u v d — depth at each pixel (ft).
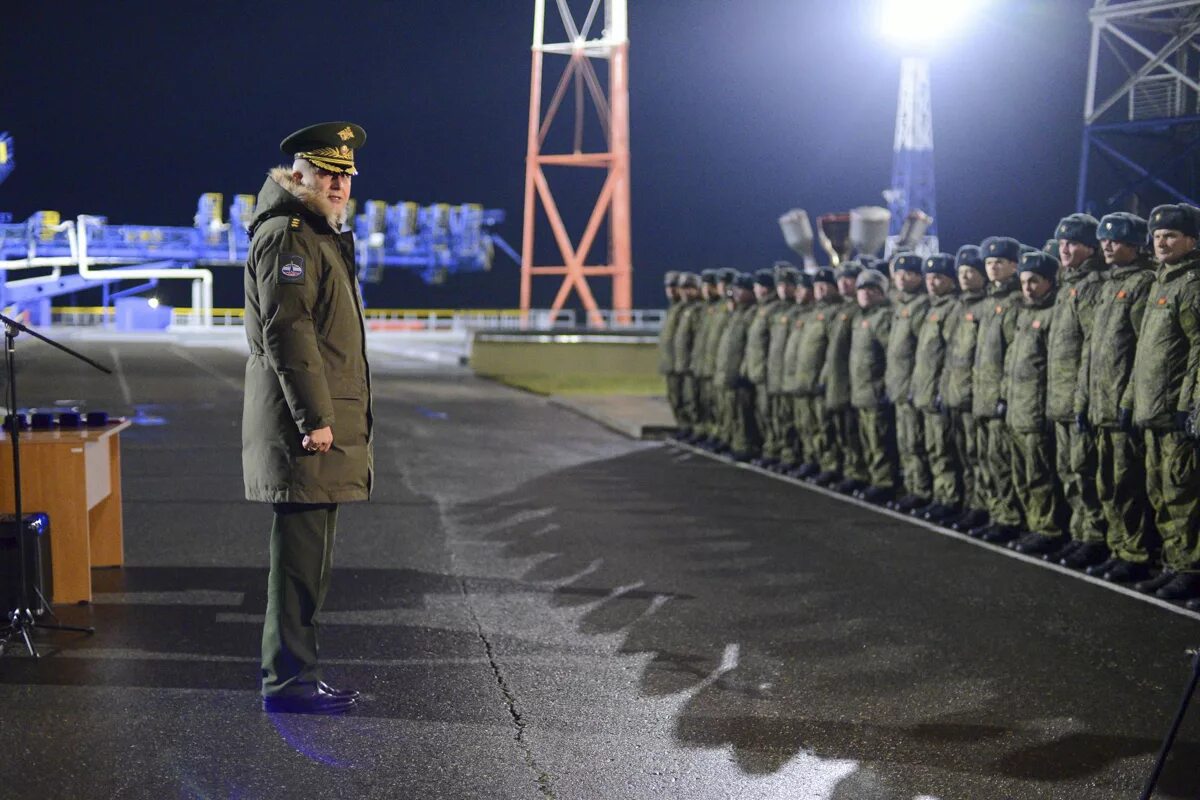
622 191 147.74
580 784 14.61
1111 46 50.78
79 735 16.01
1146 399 23.62
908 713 17.16
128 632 20.89
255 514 32.12
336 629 21.17
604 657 19.70
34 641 20.30
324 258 15.98
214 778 14.62
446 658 19.56
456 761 15.28
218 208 171.73
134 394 71.56
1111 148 50.90
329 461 16.19
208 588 24.02
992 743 16.06
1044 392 27.27
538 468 41.65
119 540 25.84
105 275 164.76
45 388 75.20
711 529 30.73
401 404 66.64
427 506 33.83
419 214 206.59
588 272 150.71
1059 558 26.96
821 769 15.16
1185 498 23.59
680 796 14.30
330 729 16.34
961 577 25.53
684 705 17.43
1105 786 14.70
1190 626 21.74
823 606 23.07
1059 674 18.93
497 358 96.63
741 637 20.92
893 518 32.37
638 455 45.24
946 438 31.42
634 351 95.40
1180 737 16.26
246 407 16.46
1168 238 23.22
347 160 16.06
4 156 140.05
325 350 16.11
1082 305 25.95
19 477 19.89
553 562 26.71
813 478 38.50
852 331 35.47
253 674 18.63
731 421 43.68
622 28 145.59
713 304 45.93
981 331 29.25
